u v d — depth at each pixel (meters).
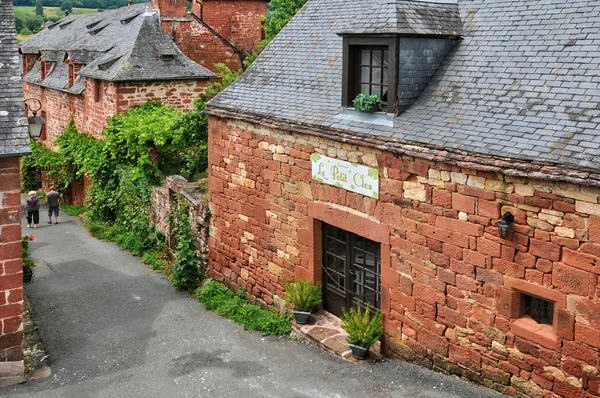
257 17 32.03
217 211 13.84
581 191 7.09
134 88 21.61
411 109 9.61
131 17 25.86
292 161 11.29
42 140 30.59
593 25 8.48
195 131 19.47
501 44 9.41
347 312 11.06
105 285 14.62
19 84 10.58
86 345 11.23
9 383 9.88
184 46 26.89
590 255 7.13
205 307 12.91
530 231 7.70
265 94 12.38
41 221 22.84
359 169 9.87
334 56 11.69
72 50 26.11
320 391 9.16
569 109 7.86
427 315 9.22
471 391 8.53
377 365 9.73
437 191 8.72
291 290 11.27
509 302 8.08
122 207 20.41
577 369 7.47
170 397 9.32
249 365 10.20
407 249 9.34
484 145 8.14
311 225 11.12
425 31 9.59
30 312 12.87
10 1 12.20
